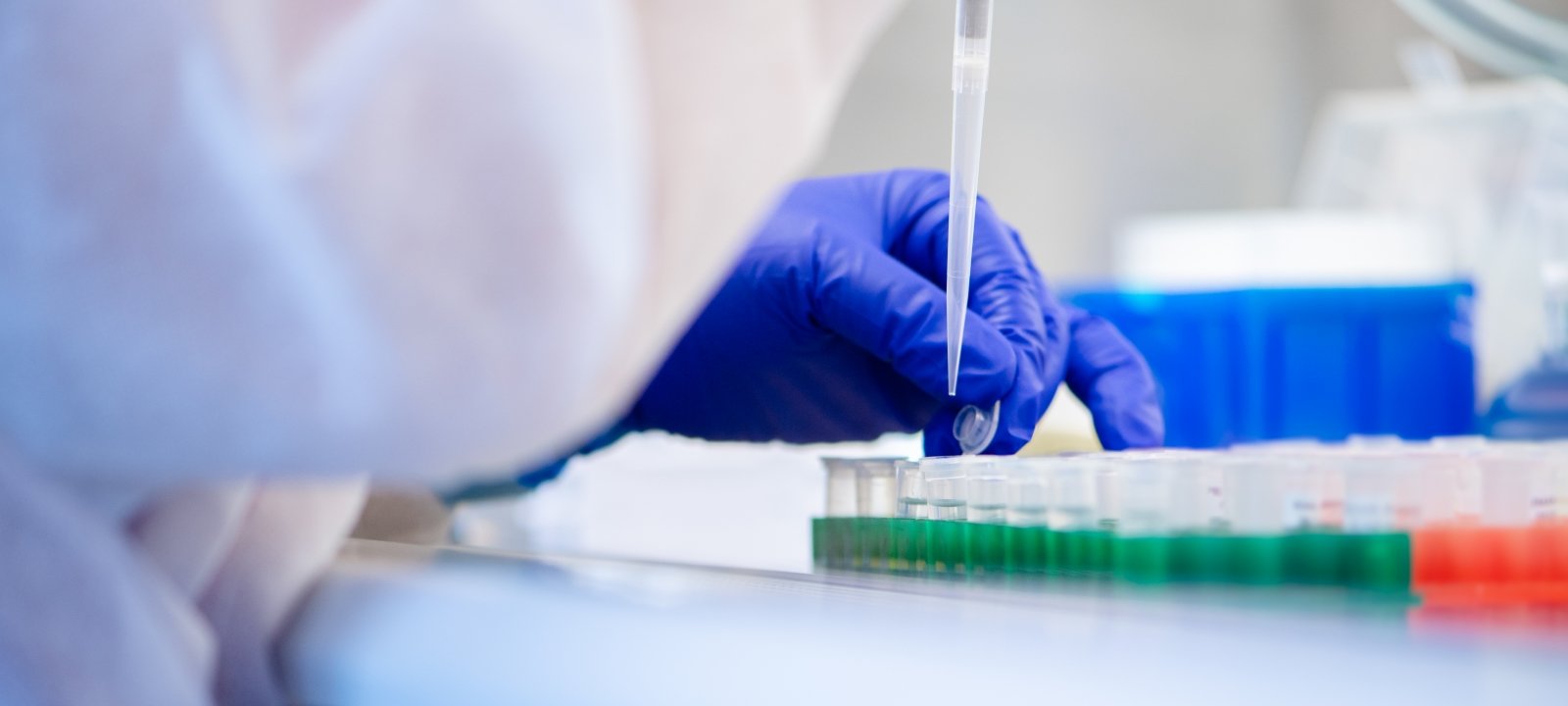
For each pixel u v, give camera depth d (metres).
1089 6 4.17
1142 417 1.32
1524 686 0.30
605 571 0.63
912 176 1.35
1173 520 0.63
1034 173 4.16
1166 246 3.29
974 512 0.79
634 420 1.36
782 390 1.29
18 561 0.44
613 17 0.36
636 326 0.38
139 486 0.45
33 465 0.42
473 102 0.36
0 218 0.38
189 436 0.39
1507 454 0.70
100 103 0.37
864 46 0.43
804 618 0.45
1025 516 0.74
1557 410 2.28
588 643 0.46
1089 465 0.68
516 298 0.36
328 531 0.58
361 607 0.56
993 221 1.31
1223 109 4.31
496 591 0.53
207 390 0.38
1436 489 0.65
